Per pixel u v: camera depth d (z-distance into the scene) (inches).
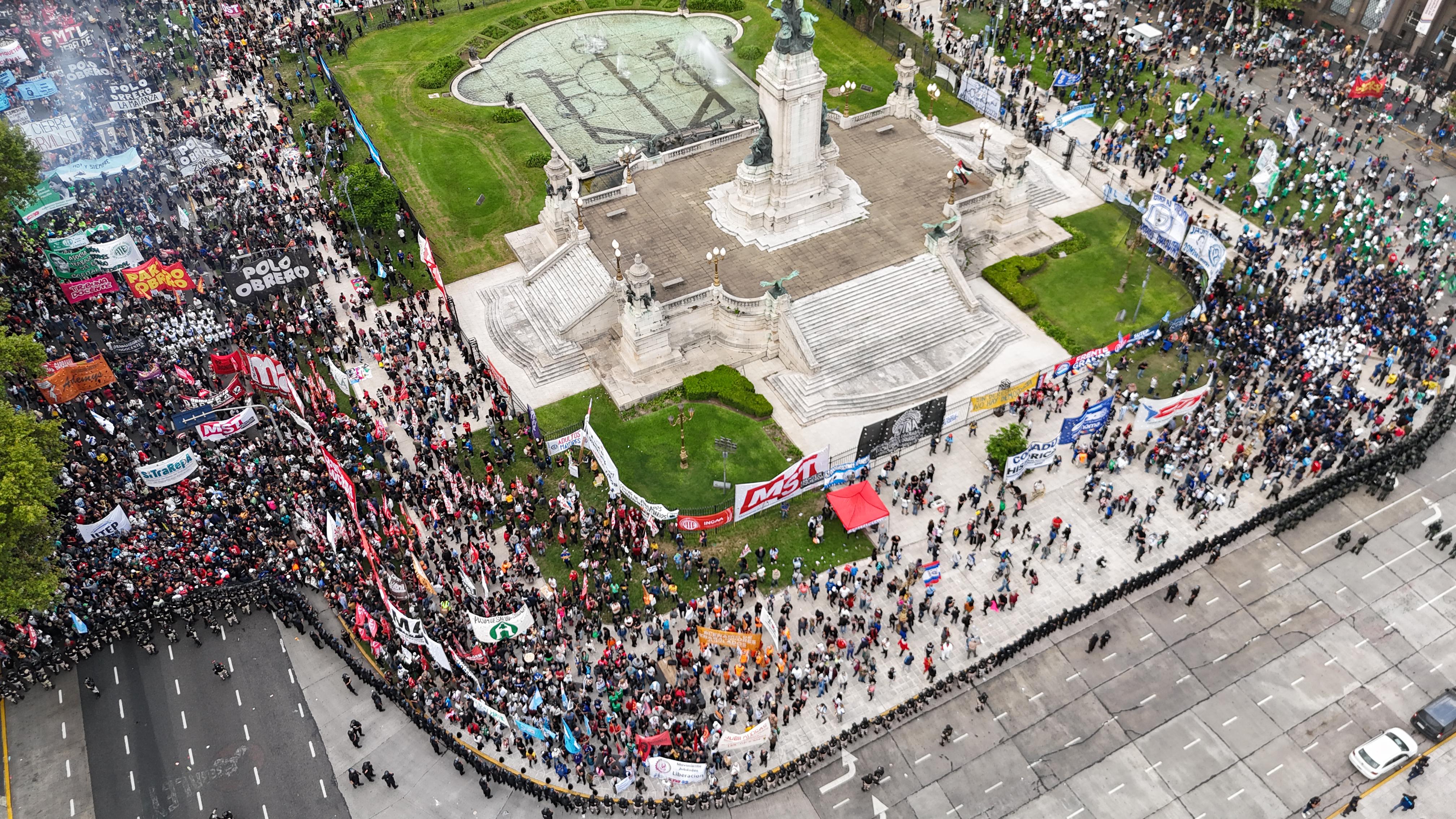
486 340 3361.2
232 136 4286.4
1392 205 3727.9
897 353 3189.0
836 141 3956.7
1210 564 2677.2
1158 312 3339.1
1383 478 2815.0
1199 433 2886.3
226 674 2477.9
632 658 2437.3
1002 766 2282.2
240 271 3302.2
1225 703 2388.0
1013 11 4879.4
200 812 2234.3
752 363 3225.9
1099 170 3964.1
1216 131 4109.3
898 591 2576.3
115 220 3762.3
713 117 4384.8
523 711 2292.1
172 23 5083.7
